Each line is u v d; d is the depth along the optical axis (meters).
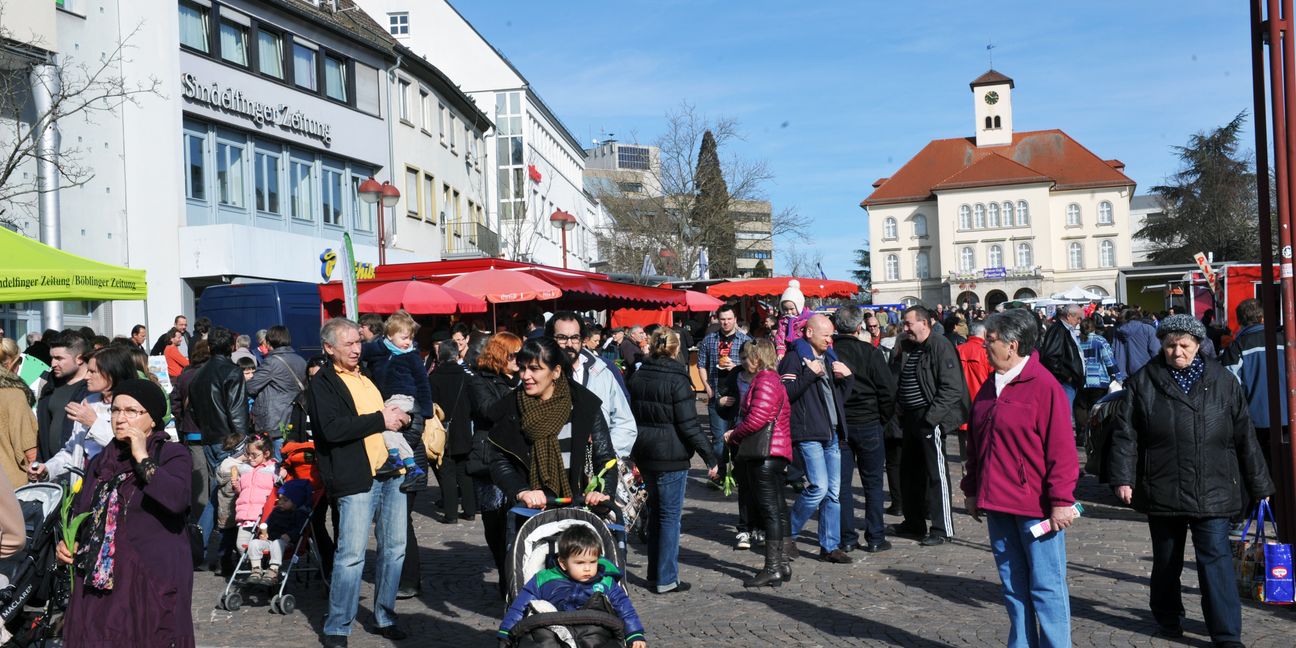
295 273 31.92
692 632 7.43
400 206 39.66
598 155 123.00
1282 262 7.47
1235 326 26.69
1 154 21.47
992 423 6.09
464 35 62.97
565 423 6.72
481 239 47.75
